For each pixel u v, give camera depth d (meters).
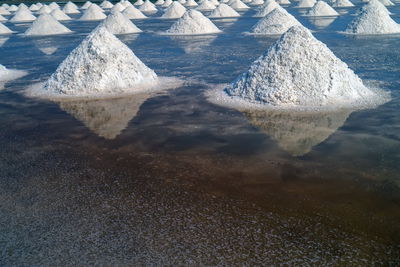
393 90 7.17
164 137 5.29
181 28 17.86
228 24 21.34
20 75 10.02
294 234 3.03
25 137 5.51
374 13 15.81
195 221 3.25
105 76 7.96
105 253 2.90
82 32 19.86
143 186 3.90
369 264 2.68
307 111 6.18
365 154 4.48
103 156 4.71
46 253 2.93
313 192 3.66
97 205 3.56
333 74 6.71
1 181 4.14
